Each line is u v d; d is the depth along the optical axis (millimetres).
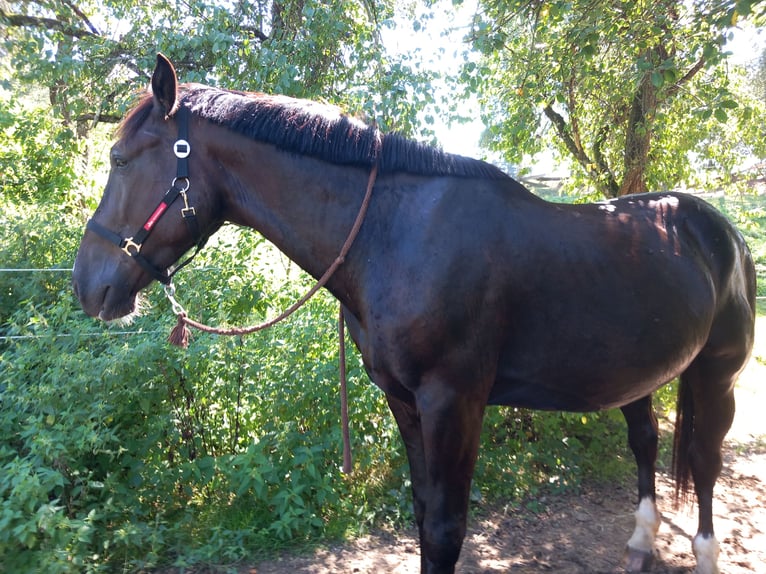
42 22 6176
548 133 6832
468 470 2115
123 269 2035
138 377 3068
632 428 3076
